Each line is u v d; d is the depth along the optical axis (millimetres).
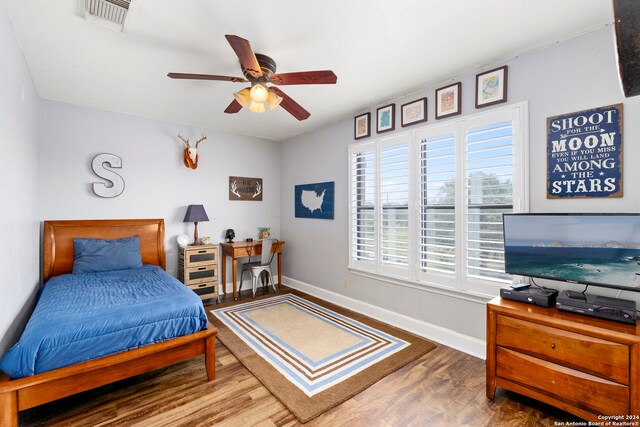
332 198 4086
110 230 3584
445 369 2367
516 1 1720
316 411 1860
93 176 3564
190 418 1817
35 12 1807
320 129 4301
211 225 4496
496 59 2393
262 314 3580
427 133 2916
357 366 2387
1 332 1705
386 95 3121
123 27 1959
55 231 3256
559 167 2131
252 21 1890
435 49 2240
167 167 4098
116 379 1894
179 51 2266
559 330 1732
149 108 3568
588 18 1880
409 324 3094
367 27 1956
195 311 2225
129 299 2244
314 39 2094
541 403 1959
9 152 1892
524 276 2264
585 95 2021
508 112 2371
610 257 1793
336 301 3998
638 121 1838
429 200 2928
